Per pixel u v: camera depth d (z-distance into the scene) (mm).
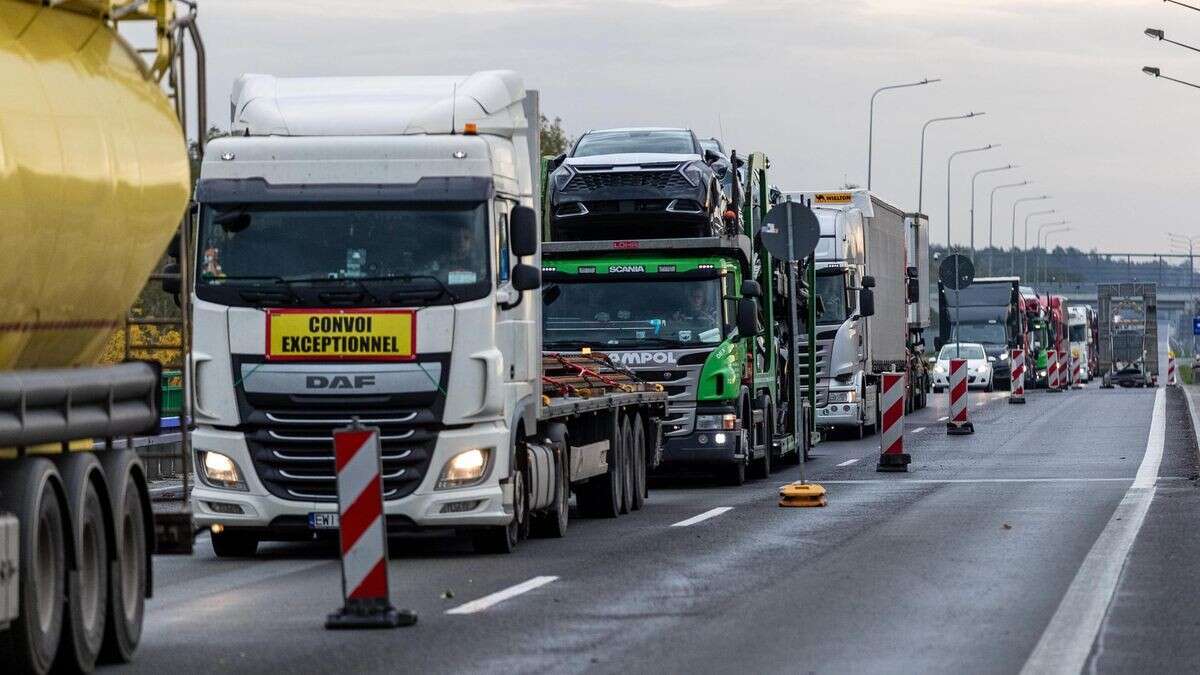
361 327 31969
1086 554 32281
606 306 50406
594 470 40594
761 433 54625
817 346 78750
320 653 21828
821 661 21047
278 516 32312
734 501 46125
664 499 47688
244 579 30094
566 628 23719
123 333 23406
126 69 22844
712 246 50031
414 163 32344
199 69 24672
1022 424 88250
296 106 33875
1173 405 111188
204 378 32406
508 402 33125
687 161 51406
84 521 20297
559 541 35906
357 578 24094
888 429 57281
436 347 31938
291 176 32406
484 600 26562
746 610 25359
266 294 32094
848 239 79062
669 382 50250
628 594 27203
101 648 21203
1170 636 22797
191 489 32594
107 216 21203
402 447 32125
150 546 22453
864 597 26656
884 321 90750
